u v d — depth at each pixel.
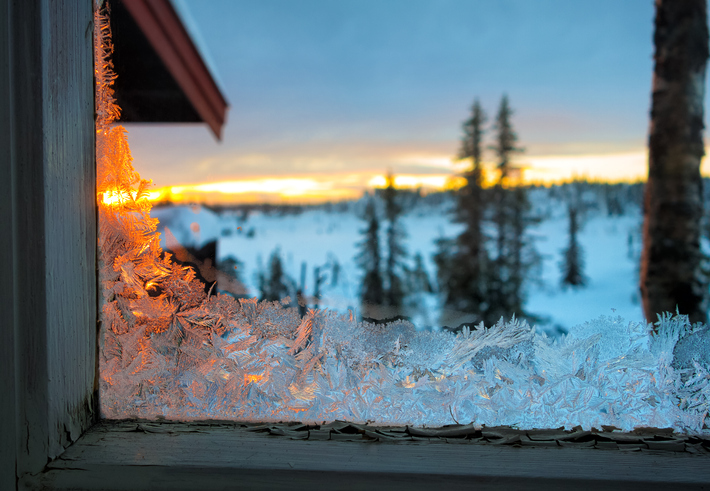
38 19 0.39
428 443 0.43
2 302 0.40
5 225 0.39
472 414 0.45
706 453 0.41
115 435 0.44
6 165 0.39
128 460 0.41
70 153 0.43
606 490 0.39
